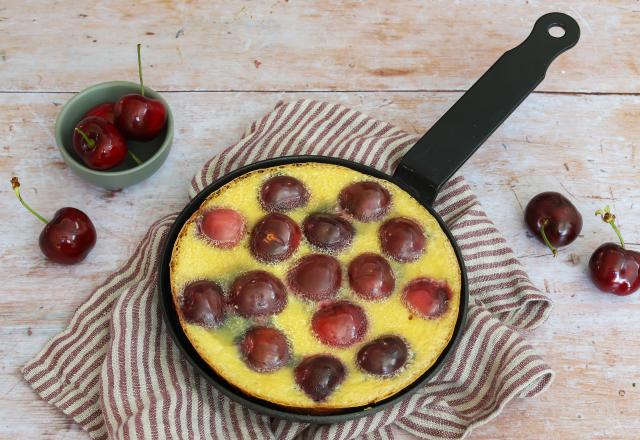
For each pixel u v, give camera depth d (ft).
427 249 1.69
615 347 1.82
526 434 1.75
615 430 1.76
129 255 1.87
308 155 1.80
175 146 1.96
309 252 1.68
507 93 1.80
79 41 2.04
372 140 1.90
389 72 2.05
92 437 1.72
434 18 2.11
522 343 1.72
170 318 1.66
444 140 1.77
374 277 1.64
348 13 2.11
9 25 2.05
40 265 1.85
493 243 1.82
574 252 1.89
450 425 1.72
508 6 2.11
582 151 1.98
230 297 1.64
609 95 2.04
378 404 1.60
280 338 1.61
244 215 1.70
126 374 1.69
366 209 1.70
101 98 1.89
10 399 1.75
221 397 1.70
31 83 2.00
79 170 1.83
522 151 1.98
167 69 2.03
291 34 2.08
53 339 1.76
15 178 1.75
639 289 1.85
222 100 2.01
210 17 2.09
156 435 1.64
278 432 1.70
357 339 1.63
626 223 1.92
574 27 1.85
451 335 1.63
